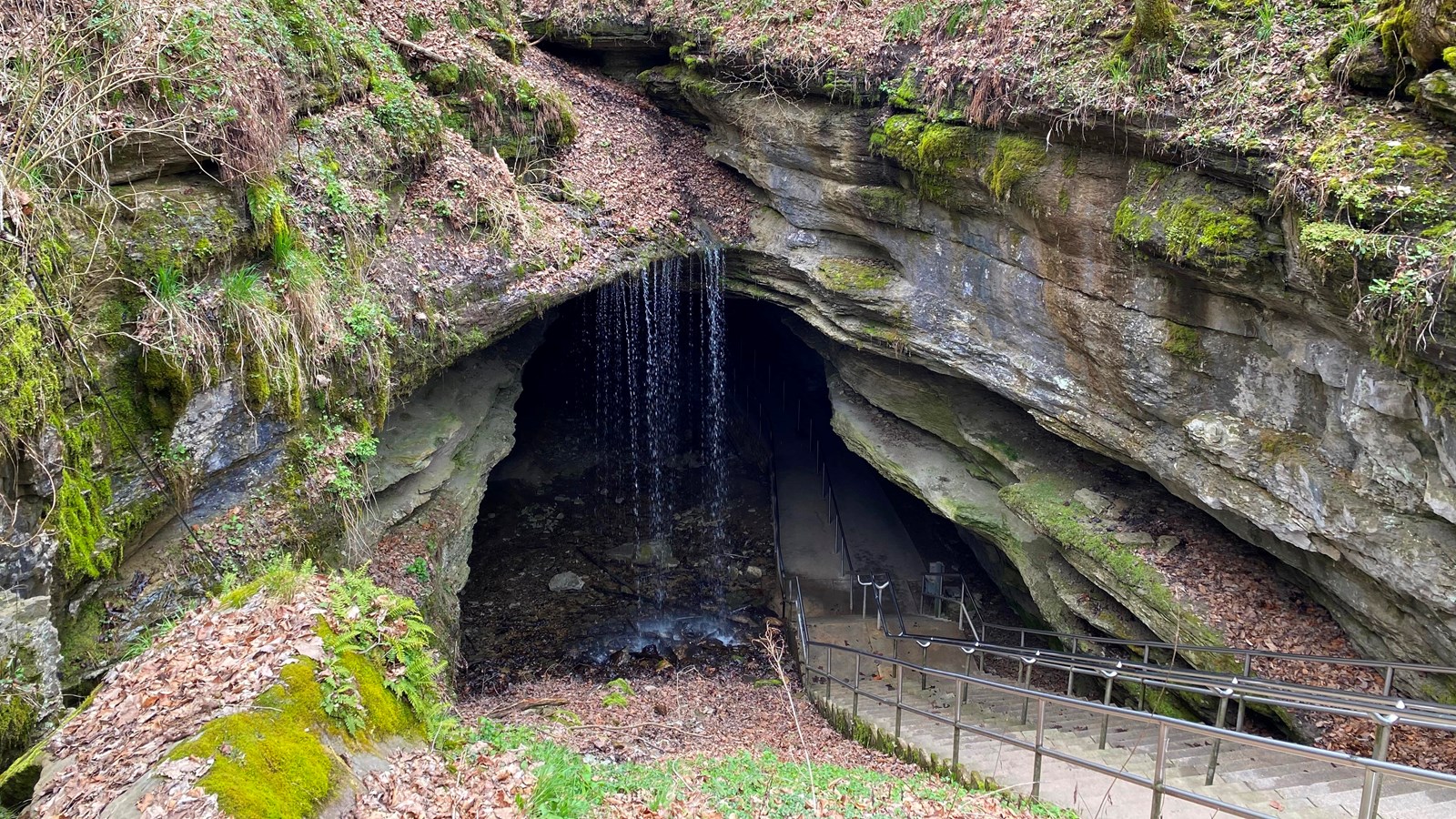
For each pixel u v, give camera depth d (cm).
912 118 1138
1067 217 964
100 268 703
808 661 1390
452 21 1373
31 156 664
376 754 529
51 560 638
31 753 516
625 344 1855
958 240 1164
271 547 852
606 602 1719
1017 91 977
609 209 1415
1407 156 673
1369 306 680
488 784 547
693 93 1483
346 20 1130
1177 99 836
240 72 844
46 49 677
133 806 439
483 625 1617
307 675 531
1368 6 742
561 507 2009
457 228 1177
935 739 928
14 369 606
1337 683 877
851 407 1545
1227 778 681
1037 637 1398
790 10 1325
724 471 2133
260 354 820
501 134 1350
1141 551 1064
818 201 1343
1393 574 772
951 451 1414
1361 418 765
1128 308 950
